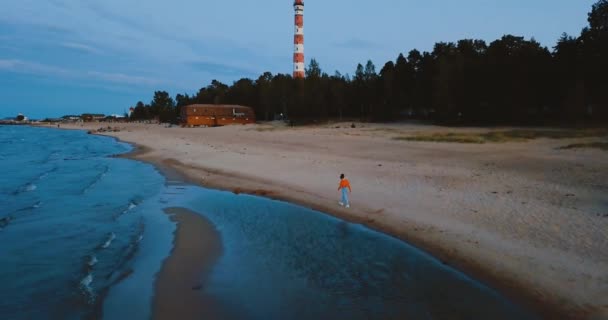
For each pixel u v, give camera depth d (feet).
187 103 538.47
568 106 191.21
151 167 131.23
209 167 122.01
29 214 71.20
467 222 55.06
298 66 388.16
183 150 175.11
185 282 42.09
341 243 52.90
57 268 46.03
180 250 51.83
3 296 39.06
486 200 64.23
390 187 78.38
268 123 347.56
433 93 254.88
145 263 47.47
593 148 110.52
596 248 42.88
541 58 215.10
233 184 95.45
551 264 40.68
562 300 34.63
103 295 38.99
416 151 124.57
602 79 190.90
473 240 48.83
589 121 189.06
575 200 60.59
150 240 56.18
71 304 37.29
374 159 113.19
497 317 33.45
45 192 91.76
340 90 318.04
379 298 37.76
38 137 344.90
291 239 55.31
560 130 170.60
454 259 44.88
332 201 73.00
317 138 184.65
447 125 228.02
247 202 77.77
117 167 133.69
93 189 94.58
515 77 210.38
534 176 79.30
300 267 45.70
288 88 366.43
